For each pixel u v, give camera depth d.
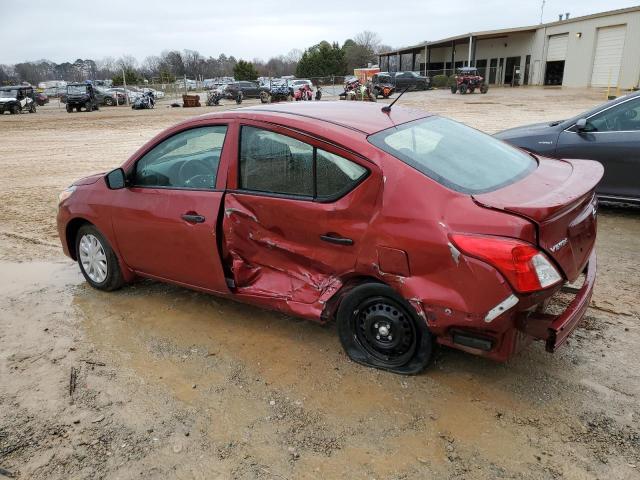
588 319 3.79
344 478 2.48
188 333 3.88
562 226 2.72
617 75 34.91
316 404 3.01
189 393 3.17
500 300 2.62
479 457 2.56
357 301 3.20
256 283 3.59
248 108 3.71
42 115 32.75
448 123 3.83
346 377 3.23
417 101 29.98
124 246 4.26
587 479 2.40
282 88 36.34
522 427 2.74
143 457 2.67
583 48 37.28
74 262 5.53
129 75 70.62
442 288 2.77
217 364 3.46
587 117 6.12
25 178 10.91
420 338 3.05
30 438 2.85
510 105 24.83
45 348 3.77
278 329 3.87
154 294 4.58
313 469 2.55
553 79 41.62
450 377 3.17
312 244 3.23
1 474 2.61
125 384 3.29
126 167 4.15
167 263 4.01
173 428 2.87
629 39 33.56
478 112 21.67
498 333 2.72
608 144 5.89
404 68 65.88
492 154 3.46
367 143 3.05
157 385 3.26
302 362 3.43
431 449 2.63
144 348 3.70
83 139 18.09
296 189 3.28
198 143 3.74
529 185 3.04
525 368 3.23
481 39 48.88
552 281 2.63
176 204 3.80
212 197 3.62
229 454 2.67
